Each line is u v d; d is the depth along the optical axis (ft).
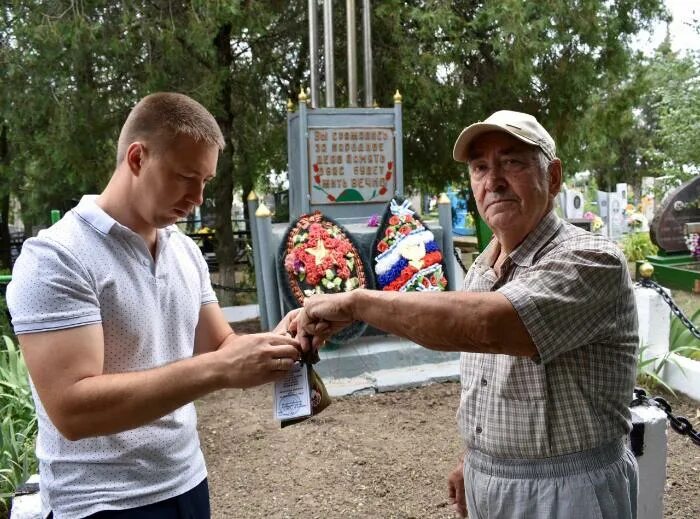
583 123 25.62
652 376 14.94
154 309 5.24
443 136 24.72
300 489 10.90
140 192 5.04
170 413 5.00
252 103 25.90
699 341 16.14
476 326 4.62
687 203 32.73
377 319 4.99
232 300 26.02
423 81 22.67
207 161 5.04
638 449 8.21
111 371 5.01
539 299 4.60
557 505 5.00
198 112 5.02
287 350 4.85
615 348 5.01
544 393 5.01
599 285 4.77
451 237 18.37
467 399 5.65
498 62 23.84
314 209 17.89
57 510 4.97
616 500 5.07
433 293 4.83
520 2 21.20
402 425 13.62
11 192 29.84
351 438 12.96
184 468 5.43
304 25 24.52
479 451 5.54
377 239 17.42
